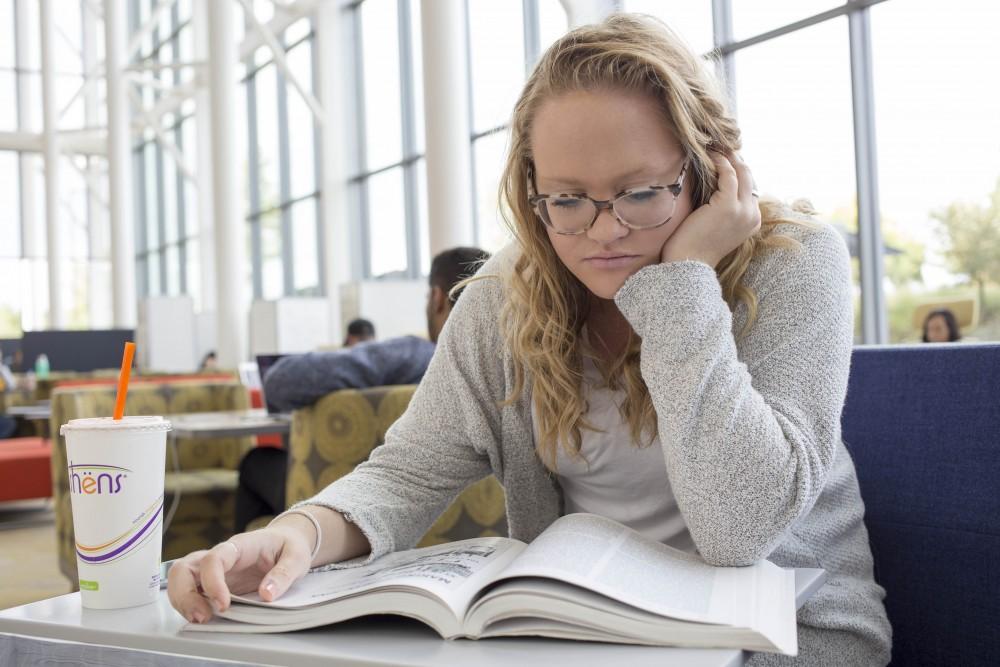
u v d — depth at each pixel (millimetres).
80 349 10969
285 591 744
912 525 1157
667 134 828
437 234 5953
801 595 706
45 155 14633
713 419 801
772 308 914
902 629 1157
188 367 11211
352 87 10125
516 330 1008
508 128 981
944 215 4625
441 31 5930
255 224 12031
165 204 15500
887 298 4879
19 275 16375
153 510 754
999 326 4477
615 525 830
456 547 855
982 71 4441
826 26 5043
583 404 989
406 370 2322
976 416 1126
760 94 5387
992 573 1090
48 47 14602
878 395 1213
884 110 4840
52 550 4258
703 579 732
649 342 840
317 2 10047
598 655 596
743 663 603
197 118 13070
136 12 15672
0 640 662
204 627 679
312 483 2250
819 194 5117
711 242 878
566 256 877
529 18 7512
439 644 632
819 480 821
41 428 6500
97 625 692
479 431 1035
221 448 3852
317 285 10734
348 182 10133
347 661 603
